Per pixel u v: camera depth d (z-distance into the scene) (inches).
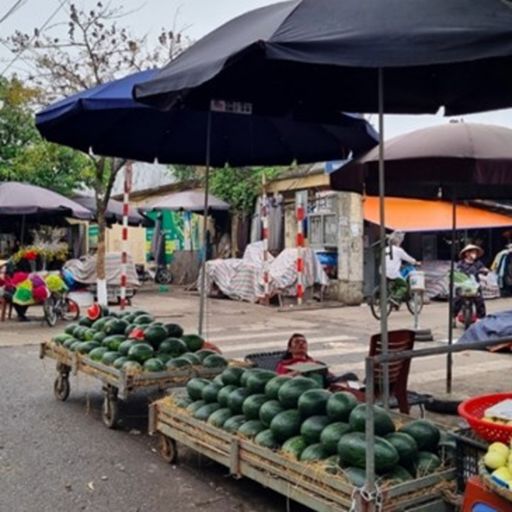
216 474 182.9
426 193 304.5
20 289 480.4
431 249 742.5
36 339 417.4
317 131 266.8
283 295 611.5
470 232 753.6
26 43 576.1
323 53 130.9
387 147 230.5
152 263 932.0
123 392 206.7
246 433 157.0
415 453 137.3
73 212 589.9
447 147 218.8
